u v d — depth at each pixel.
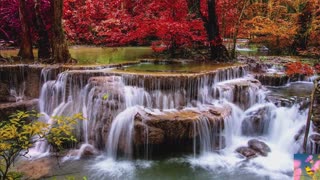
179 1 10.98
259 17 13.63
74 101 8.04
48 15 10.71
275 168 6.56
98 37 15.74
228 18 12.02
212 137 7.20
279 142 7.59
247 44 17.55
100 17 15.74
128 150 6.88
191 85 7.85
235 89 8.33
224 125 7.36
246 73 10.12
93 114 7.46
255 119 7.95
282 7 15.81
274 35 13.62
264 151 7.15
